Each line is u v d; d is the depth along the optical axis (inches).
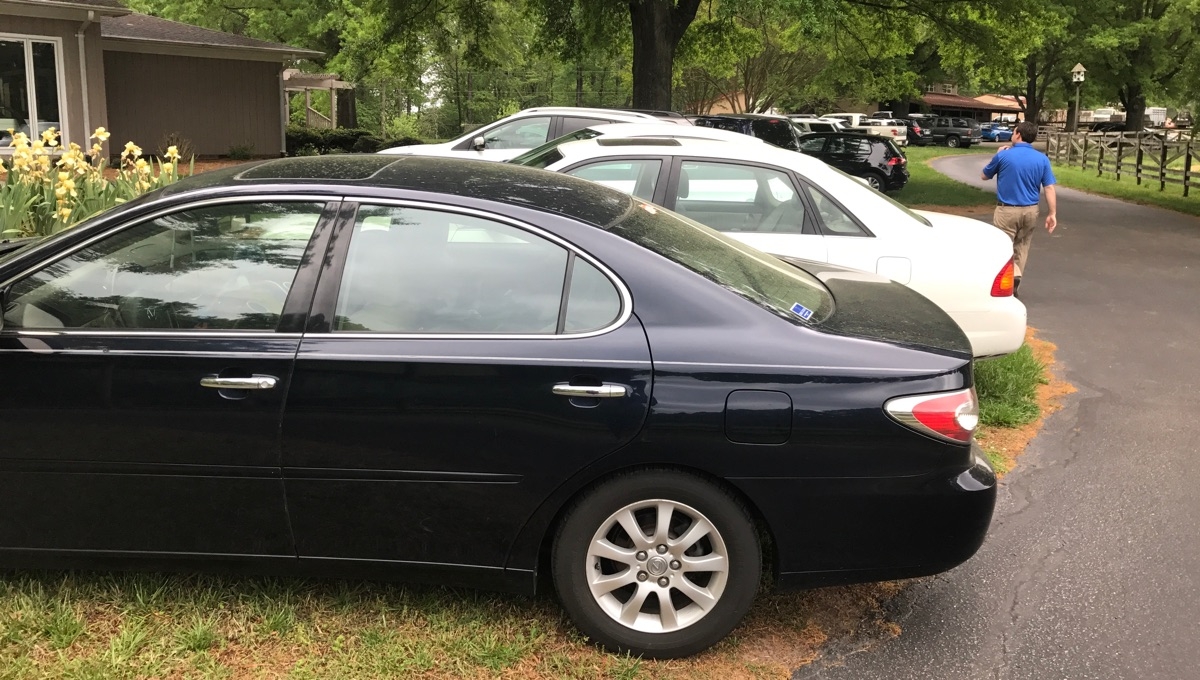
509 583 121.8
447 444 116.0
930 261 219.8
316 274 119.6
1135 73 1839.3
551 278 119.0
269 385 115.9
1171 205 770.8
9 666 112.1
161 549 121.9
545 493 116.9
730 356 114.9
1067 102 2106.3
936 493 117.3
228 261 122.3
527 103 2906.0
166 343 118.1
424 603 130.6
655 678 118.3
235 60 945.5
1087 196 871.7
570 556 119.1
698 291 118.8
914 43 949.2
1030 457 208.5
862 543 118.6
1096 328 339.0
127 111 885.2
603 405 114.2
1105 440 219.1
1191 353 303.6
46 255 122.1
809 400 114.4
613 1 740.0
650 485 116.7
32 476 119.6
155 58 892.6
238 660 117.0
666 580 119.9
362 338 117.2
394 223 121.3
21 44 709.9
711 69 1028.5
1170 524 171.6
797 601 140.3
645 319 116.8
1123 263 490.3
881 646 129.1
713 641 121.3
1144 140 1038.4
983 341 222.8
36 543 122.4
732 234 224.2
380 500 118.6
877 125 1834.4
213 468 117.9
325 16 1259.2
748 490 116.0
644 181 232.5
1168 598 143.9
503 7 1110.4
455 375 114.9
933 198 844.6
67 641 118.1
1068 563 155.6
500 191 127.3
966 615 138.3
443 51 917.2
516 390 114.6
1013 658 126.9
